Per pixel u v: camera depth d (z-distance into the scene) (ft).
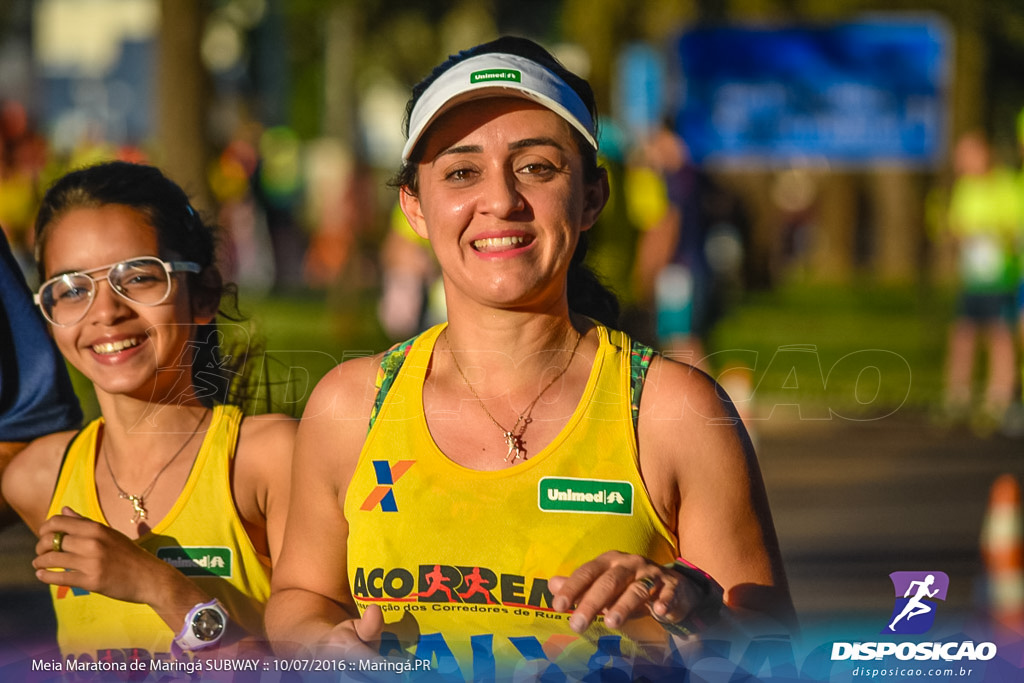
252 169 126.31
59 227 17.69
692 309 63.82
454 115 15.25
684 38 82.02
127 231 17.61
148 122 153.99
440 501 15.06
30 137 53.31
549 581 14.32
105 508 17.79
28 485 18.43
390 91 262.88
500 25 187.62
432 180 15.48
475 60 15.38
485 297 15.14
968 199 70.23
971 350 70.23
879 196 180.34
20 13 157.79
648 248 62.80
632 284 56.54
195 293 18.48
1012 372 68.54
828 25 81.61
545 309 15.53
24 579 33.47
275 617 16.03
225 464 17.61
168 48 98.78
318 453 15.98
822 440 61.82
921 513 47.91
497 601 14.92
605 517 14.96
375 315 99.35
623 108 98.43
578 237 15.79
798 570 39.11
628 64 98.17
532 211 15.17
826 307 122.11
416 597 15.05
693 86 81.92
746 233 86.79
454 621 15.02
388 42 225.35
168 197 18.20
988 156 70.90
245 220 126.21
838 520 46.73
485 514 14.96
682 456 15.21
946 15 153.89
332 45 207.21
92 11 188.44
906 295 141.59
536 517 14.93
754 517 15.46
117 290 17.52
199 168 98.94
